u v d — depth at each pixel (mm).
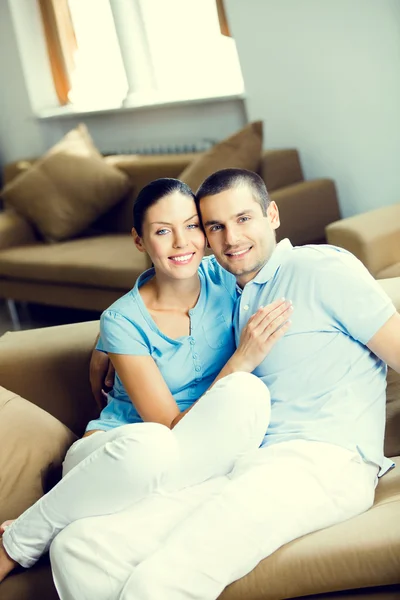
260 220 1705
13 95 5594
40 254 4047
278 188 3764
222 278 1882
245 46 3986
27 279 4082
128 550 1471
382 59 3480
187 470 1566
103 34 5215
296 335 1665
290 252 1731
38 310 4754
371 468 1606
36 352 2158
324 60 3691
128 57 4758
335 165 3857
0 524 1762
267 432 1660
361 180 3793
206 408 1579
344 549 1385
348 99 3676
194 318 1818
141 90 4809
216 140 4512
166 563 1405
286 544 1470
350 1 3486
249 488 1484
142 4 4727
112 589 1431
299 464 1534
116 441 1550
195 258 1765
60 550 1476
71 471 1572
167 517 1521
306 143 3934
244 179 1701
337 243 2836
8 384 2146
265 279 1729
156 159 4141
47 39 5387
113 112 5023
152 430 1556
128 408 1866
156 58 4895
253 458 1570
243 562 1427
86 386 2135
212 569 1408
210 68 4711
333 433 1597
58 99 5535
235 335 1836
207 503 1473
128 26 4703
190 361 1810
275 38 3838
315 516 1493
